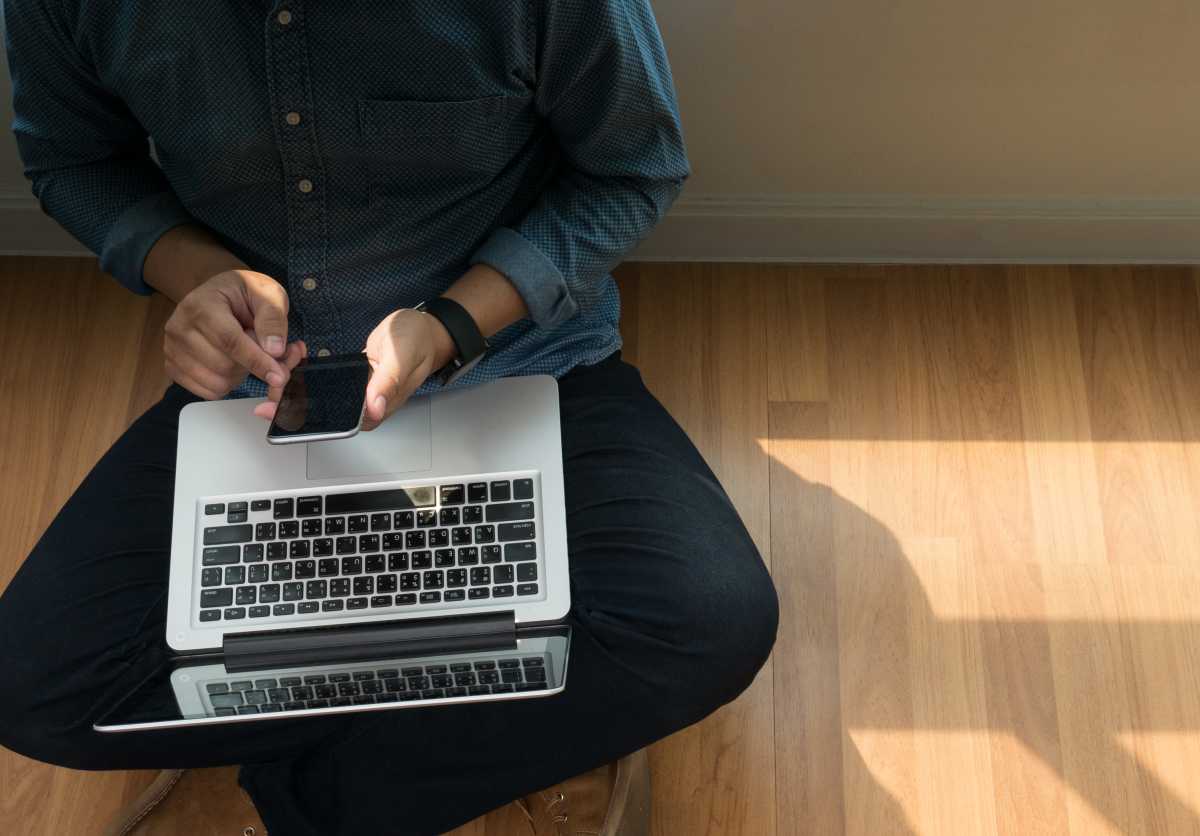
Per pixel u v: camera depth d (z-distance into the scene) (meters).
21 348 1.89
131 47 1.19
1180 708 1.62
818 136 1.75
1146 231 1.87
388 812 1.44
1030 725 1.61
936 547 1.73
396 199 1.30
